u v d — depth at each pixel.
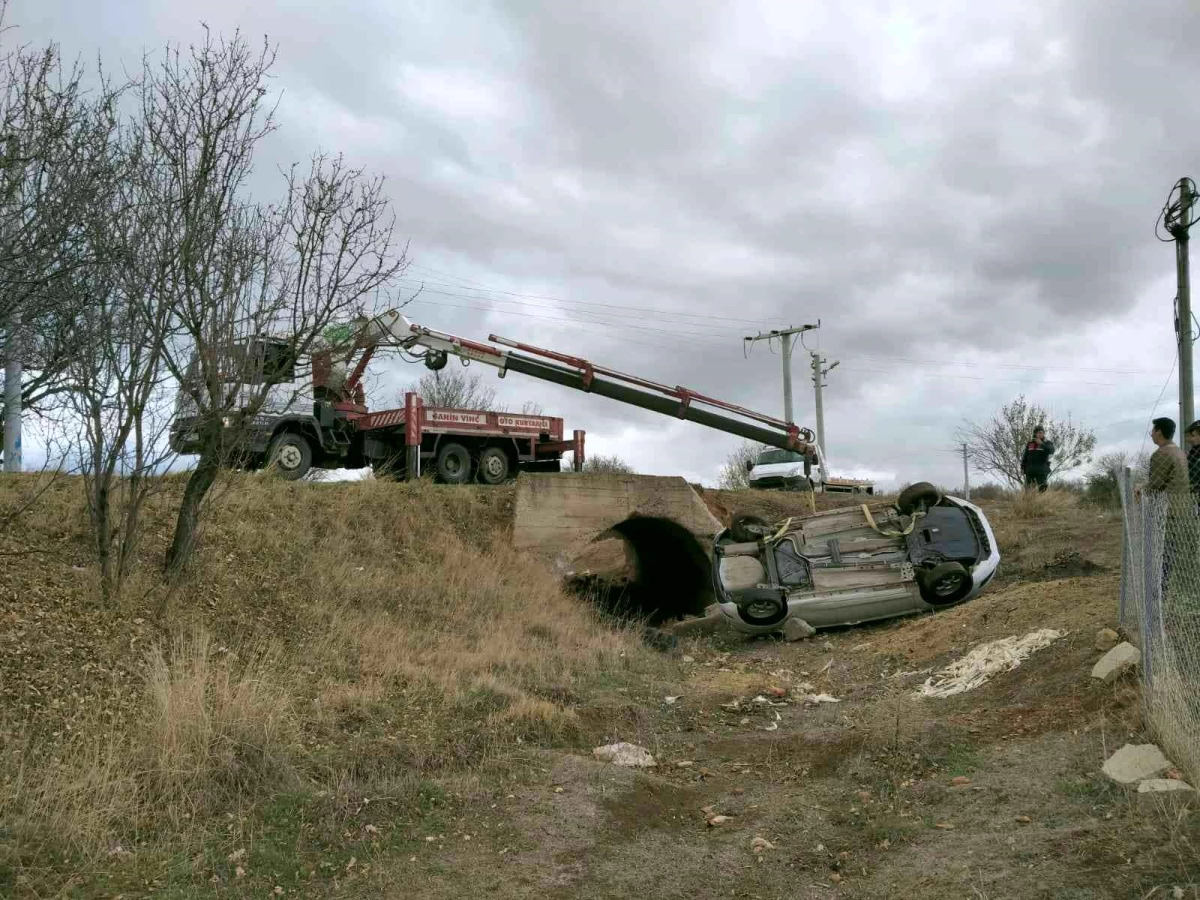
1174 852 4.04
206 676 6.64
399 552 12.84
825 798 5.66
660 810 5.66
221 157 7.81
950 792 5.36
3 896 4.07
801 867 4.73
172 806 5.08
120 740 5.72
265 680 7.20
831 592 12.94
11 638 6.78
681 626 14.64
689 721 7.98
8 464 10.48
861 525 14.22
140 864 4.56
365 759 6.11
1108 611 8.29
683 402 19.03
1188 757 4.77
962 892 4.12
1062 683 6.88
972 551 13.22
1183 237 11.14
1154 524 5.95
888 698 8.26
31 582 7.79
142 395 7.79
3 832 4.52
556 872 4.69
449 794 5.62
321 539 11.99
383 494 14.00
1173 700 5.25
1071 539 15.69
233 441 8.51
